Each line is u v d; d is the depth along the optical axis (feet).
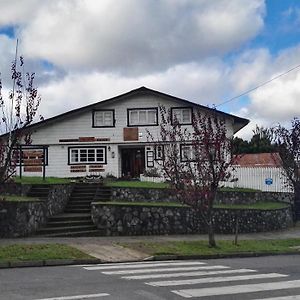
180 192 55.98
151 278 33.91
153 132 111.65
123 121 112.68
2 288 28.99
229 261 46.50
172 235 64.39
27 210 56.44
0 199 46.55
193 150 57.82
